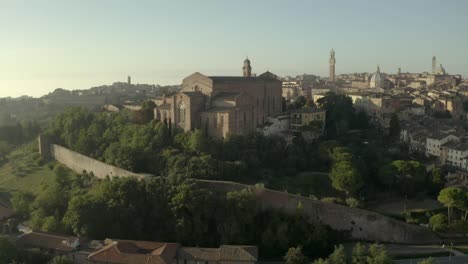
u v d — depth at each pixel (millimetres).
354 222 176000
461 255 158750
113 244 146750
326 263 136875
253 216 168125
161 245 148875
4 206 195625
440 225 173375
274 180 197000
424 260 139750
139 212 170125
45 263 142750
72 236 160250
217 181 179500
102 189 175500
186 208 167000
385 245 171250
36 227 173000
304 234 165500
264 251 160250
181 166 189625
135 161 199500
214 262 142750
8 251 140500
